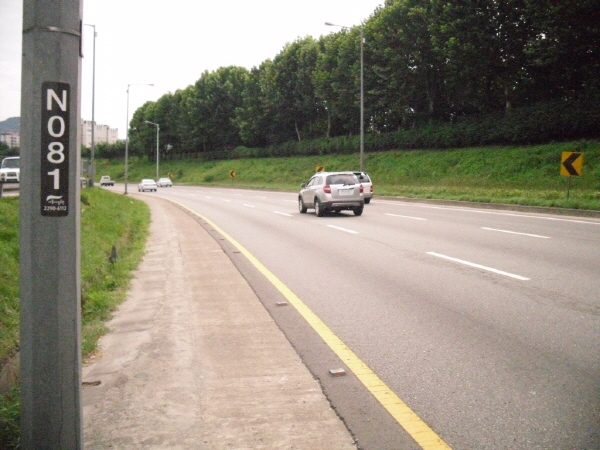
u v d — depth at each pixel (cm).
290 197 4238
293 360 579
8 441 379
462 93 5209
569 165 2338
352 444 397
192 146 10638
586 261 1101
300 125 8556
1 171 2666
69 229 298
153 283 1003
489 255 1206
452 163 4512
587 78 3975
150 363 573
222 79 10375
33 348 297
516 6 4219
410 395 484
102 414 451
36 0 294
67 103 297
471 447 391
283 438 407
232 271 1109
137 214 2609
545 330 659
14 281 834
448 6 4469
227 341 647
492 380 514
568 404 459
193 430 422
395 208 2719
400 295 862
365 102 6222
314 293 895
